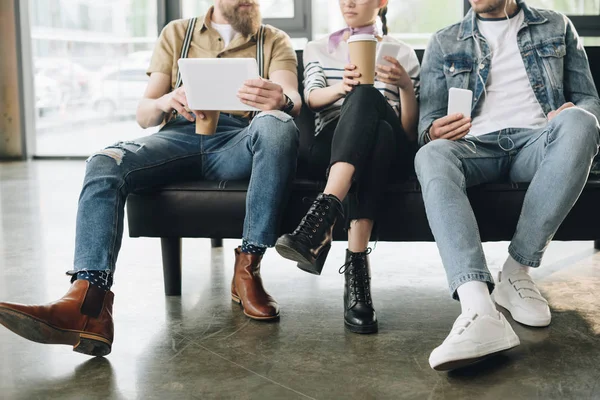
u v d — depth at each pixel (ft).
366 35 5.70
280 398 4.26
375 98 5.73
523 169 6.01
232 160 6.21
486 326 4.67
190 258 8.68
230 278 7.54
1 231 10.31
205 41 6.92
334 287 7.11
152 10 20.51
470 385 4.43
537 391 4.32
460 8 18.58
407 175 6.39
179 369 4.79
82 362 4.97
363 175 5.66
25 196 13.94
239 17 6.76
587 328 5.57
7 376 4.71
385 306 6.38
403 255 8.79
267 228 5.77
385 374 4.65
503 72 6.54
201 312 6.18
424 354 5.05
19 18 21.11
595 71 7.45
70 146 21.70
